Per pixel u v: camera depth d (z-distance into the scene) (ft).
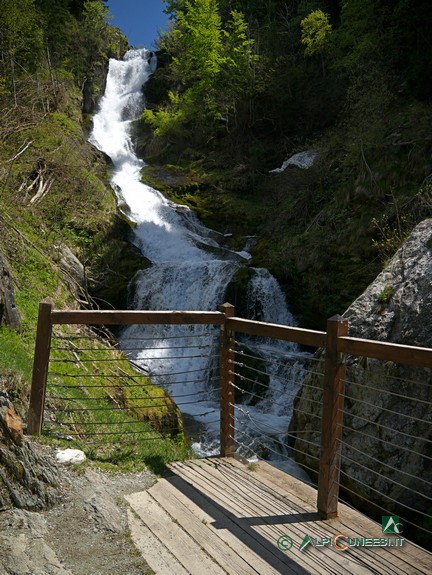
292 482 13.43
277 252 43.96
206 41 69.41
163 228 51.52
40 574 8.82
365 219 38.24
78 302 29.32
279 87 66.59
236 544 10.32
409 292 19.25
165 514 11.48
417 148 37.83
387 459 16.96
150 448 15.30
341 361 11.27
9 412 11.51
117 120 80.94
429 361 9.21
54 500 11.09
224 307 15.19
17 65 51.55
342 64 57.31
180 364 36.76
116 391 20.42
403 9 47.52
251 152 64.44
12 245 26.86
